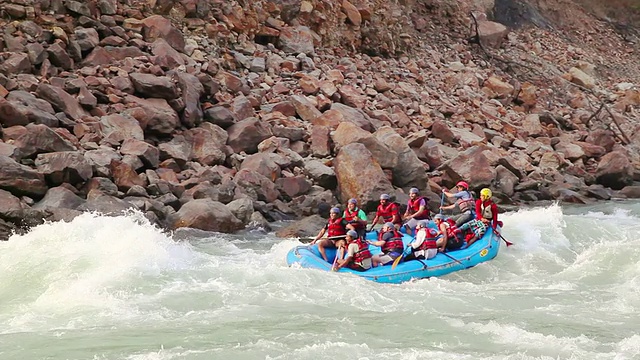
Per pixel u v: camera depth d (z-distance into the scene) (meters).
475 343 13.38
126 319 14.55
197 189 24.64
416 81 41.62
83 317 14.70
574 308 15.99
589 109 46.41
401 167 28.48
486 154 32.66
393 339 13.51
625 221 26.16
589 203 31.48
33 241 18.67
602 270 19.20
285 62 35.94
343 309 15.28
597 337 13.95
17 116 24.45
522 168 34.12
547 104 45.91
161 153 26.31
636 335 13.92
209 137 28.09
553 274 19.23
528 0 58.66
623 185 35.22
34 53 28.19
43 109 25.53
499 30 51.06
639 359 12.73
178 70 30.47
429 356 12.57
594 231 22.83
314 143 29.56
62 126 25.67
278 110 31.97
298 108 32.16
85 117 26.58
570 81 50.56
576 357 12.78
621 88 52.41
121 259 17.73
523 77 49.06
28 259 17.72
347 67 38.66
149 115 27.30
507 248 20.69
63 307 15.35
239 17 36.44
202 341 13.26
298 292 16.30
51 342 13.25
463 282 18.17
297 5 39.53
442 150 33.03
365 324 14.31
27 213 21.25
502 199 30.34
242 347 12.96
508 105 43.78
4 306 15.70
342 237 18.64
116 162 24.20
